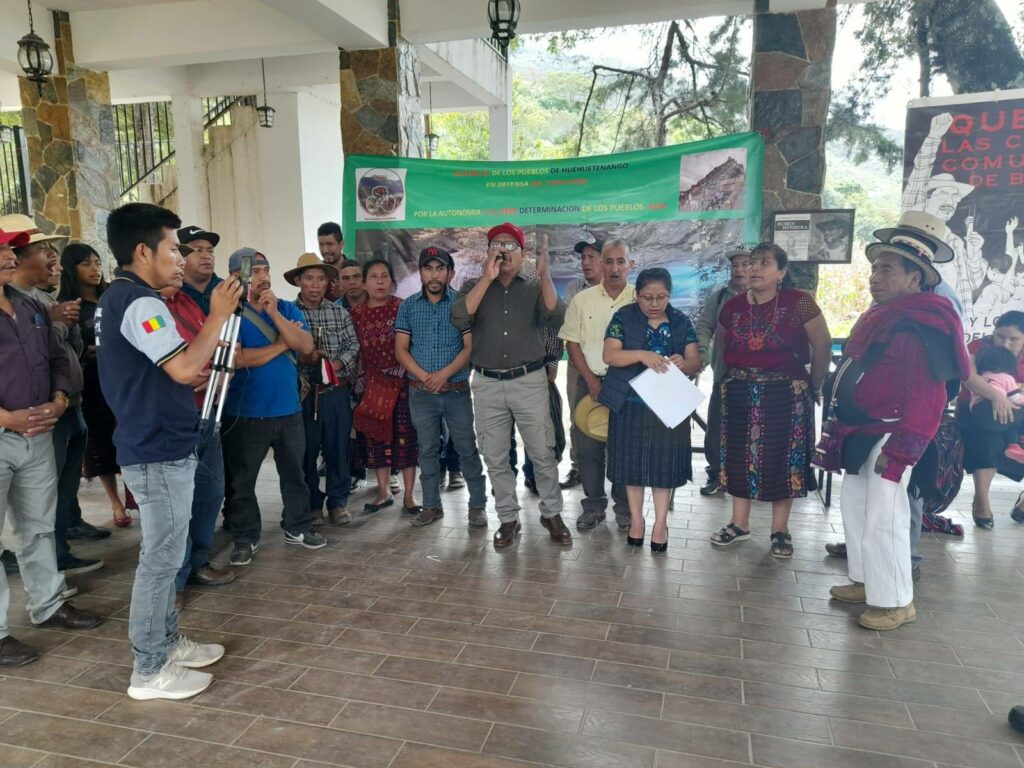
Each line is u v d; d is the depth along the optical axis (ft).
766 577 10.92
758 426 11.48
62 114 20.86
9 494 8.99
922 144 15.26
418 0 18.12
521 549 12.10
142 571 7.66
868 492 9.30
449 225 17.30
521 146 54.70
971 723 7.31
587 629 9.30
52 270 11.33
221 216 31.53
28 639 9.20
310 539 12.16
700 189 15.87
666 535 11.94
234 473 11.36
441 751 6.91
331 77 28.22
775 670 8.30
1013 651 8.73
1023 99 14.53
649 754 6.85
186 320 9.43
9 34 19.56
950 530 12.71
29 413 8.63
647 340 11.38
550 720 7.37
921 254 9.16
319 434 13.11
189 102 29.68
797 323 11.27
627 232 16.31
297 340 11.22
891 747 6.95
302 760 6.81
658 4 16.56
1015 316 12.86
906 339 8.87
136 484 7.51
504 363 11.75
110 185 22.34
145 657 7.79
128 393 7.34
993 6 30.73
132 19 20.18
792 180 15.79
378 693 7.88
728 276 15.88
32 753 6.95
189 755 6.90
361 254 17.81
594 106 41.86
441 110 33.24
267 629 9.37
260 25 19.34
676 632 9.20
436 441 13.19
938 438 12.12
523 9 17.47
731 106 36.99
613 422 11.87
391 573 11.14
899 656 8.61
